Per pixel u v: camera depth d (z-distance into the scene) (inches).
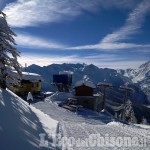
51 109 1759.4
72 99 2149.4
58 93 2490.2
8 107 746.8
